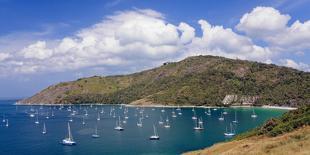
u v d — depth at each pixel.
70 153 158.88
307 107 104.62
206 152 95.31
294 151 54.88
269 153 58.53
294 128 88.62
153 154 150.75
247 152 66.50
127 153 154.50
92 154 155.00
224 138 190.25
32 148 172.75
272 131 93.12
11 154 158.88
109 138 199.88
